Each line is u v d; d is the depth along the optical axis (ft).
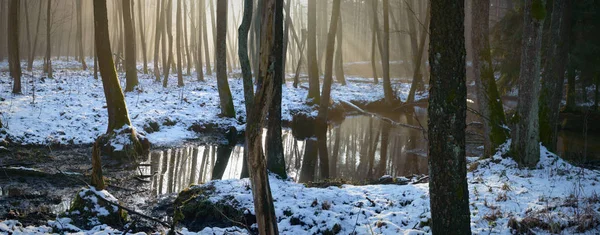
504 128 41.34
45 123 54.49
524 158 37.35
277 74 37.09
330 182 39.37
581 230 23.17
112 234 23.72
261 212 16.39
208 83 112.16
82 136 53.57
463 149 16.89
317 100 93.15
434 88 16.78
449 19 16.01
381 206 29.55
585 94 81.15
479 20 41.45
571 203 26.89
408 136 73.72
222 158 53.57
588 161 47.26
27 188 36.04
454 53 16.25
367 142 68.23
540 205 27.20
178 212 26.32
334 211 28.73
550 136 41.73
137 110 66.90
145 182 41.09
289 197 31.01
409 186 34.09
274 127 37.86
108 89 51.26
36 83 82.69
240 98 88.94
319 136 72.74
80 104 65.16
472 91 121.70
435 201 17.35
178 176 44.01
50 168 42.09
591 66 67.26
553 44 41.50
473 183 34.32
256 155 16.11
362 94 114.32
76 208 27.07
